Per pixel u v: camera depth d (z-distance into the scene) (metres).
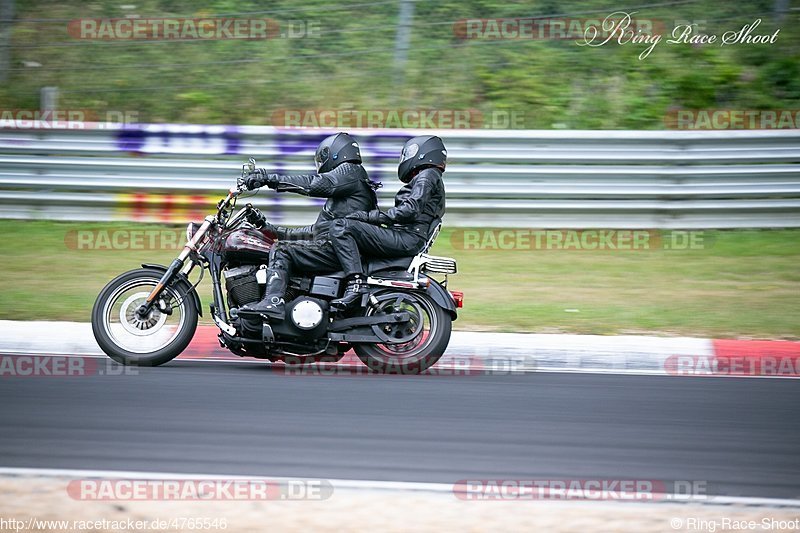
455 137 33.44
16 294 27.08
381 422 16.86
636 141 33.41
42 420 16.58
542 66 41.19
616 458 15.12
